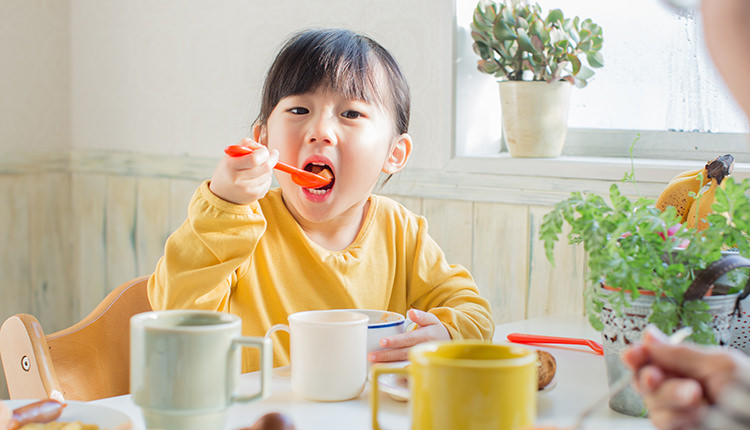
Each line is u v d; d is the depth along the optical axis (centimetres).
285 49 108
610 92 149
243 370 101
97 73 210
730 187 73
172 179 193
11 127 205
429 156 150
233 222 85
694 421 45
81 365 108
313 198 103
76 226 219
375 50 112
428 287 114
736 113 133
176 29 190
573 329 114
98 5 208
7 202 205
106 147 210
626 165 126
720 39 39
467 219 145
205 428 56
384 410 70
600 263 69
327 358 71
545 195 134
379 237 114
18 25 205
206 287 87
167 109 194
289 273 106
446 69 145
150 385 55
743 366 46
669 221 71
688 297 68
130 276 206
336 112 104
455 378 50
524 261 138
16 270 208
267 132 111
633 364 50
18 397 100
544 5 154
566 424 67
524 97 140
